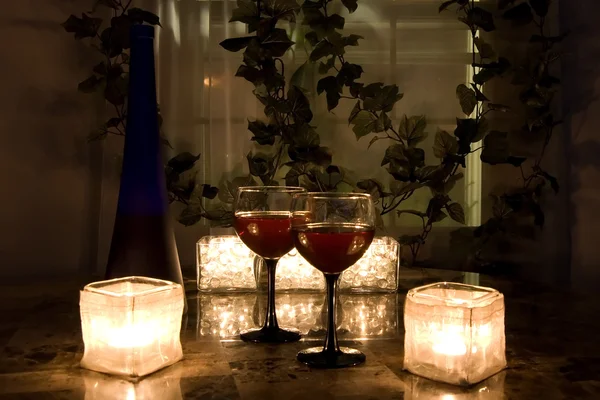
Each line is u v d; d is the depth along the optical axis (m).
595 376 0.91
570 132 1.99
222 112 1.96
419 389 0.86
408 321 0.92
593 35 1.95
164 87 1.94
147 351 0.92
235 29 1.96
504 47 2.05
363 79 2.07
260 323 1.20
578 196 1.99
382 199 1.99
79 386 0.87
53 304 1.34
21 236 1.95
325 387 0.86
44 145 1.94
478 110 1.93
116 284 1.00
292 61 2.01
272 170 1.92
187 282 1.55
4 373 0.92
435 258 2.06
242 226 1.07
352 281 1.43
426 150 2.09
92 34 1.84
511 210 1.97
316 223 0.94
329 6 2.03
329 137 2.04
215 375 0.91
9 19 1.90
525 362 0.97
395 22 2.06
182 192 1.88
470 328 0.86
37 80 1.93
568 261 2.01
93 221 1.98
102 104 1.96
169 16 1.93
